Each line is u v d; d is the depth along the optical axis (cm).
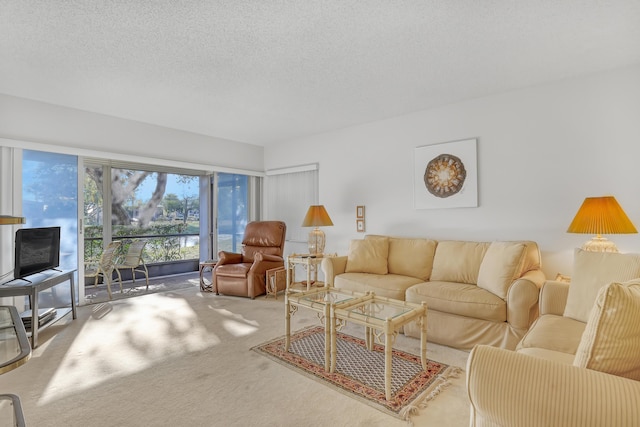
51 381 216
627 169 284
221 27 224
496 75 304
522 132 334
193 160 508
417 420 176
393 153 430
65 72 295
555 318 207
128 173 577
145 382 215
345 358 250
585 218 254
